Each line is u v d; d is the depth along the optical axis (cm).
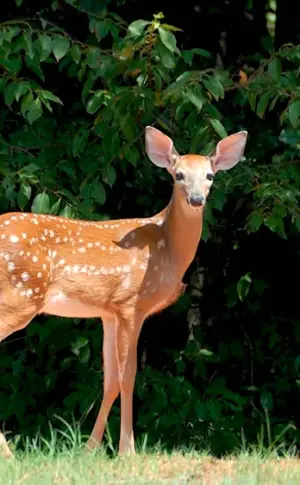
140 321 1123
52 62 1348
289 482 883
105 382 1132
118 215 1470
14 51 1247
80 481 874
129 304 1113
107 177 1288
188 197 1084
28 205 1403
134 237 1125
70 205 1282
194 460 1021
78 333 1364
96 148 1330
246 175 1306
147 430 1362
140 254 1119
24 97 1256
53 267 1098
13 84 1254
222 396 1424
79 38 1438
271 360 1487
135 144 1345
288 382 1446
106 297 1111
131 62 1248
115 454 1060
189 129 1305
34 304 1087
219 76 1261
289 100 1309
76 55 1252
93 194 1290
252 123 1441
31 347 1380
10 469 920
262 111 1268
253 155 1401
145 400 1390
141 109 1252
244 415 1469
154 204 1459
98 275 1106
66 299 1108
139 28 1227
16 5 1310
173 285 1134
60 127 1389
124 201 1470
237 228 1478
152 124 1350
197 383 1441
